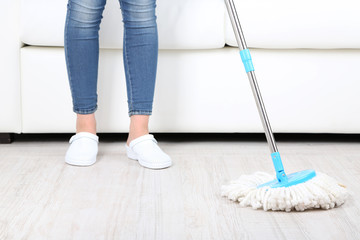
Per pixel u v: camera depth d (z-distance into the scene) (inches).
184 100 83.4
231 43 81.4
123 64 80.9
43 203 61.2
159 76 82.7
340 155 80.4
